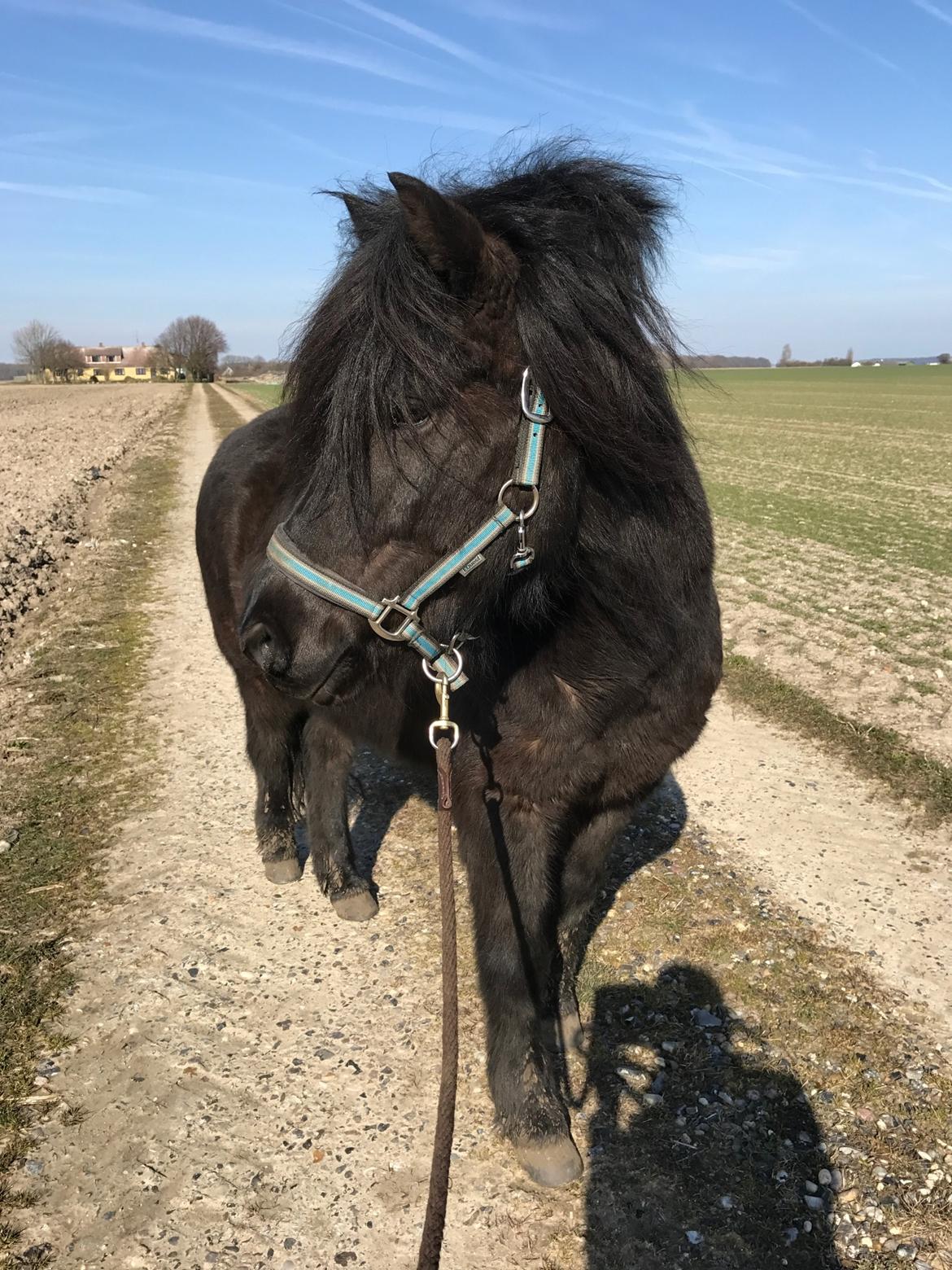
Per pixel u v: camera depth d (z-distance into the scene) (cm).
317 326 207
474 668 227
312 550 206
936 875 401
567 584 217
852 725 562
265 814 400
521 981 257
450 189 229
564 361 193
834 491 1641
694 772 512
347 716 315
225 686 642
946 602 841
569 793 243
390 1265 227
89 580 957
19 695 625
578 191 216
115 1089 283
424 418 189
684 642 240
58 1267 226
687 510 236
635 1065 291
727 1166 253
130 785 491
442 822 191
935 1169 250
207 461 2095
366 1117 273
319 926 368
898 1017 310
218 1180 251
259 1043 303
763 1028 305
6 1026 308
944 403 4659
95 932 362
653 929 361
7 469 1916
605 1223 237
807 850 424
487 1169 255
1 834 436
